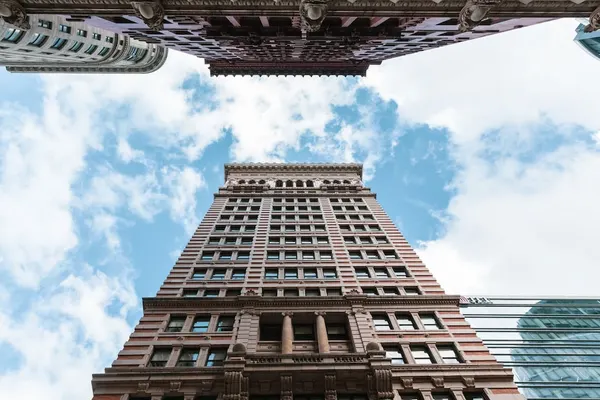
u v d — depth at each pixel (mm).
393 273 37000
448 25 25656
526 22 24094
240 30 27312
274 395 22938
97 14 18312
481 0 17469
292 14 18828
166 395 23203
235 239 44938
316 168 68750
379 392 22672
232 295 33750
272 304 31062
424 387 23703
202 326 29719
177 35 30094
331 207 54188
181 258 39719
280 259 39875
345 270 37375
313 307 30891
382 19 24172
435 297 31969
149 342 27438
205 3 17922
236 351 24203
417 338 27984
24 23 17875
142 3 17328
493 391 23562
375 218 50281
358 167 68625
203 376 23969
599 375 35031
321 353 24844
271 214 52062
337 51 38562
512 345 40500
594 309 46375
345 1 17781
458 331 28812
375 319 30391
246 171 68250
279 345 27547
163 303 31422
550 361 37562
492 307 46906
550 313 46031
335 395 22625
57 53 58875
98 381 23531
